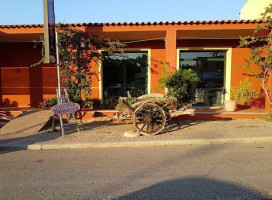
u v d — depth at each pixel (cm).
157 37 966
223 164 440
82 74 841
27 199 321
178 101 773
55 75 1095
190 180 370
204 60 1070
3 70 1102
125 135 646
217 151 525
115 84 1095
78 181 377
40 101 1105
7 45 1087
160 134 659
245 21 800
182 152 524
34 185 366
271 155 489
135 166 441
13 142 609
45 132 718
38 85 1102
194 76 797
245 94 902
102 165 450
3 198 325
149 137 629
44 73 1097
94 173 410
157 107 652
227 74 1041
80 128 761
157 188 345
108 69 1089
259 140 596
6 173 419
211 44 1030
